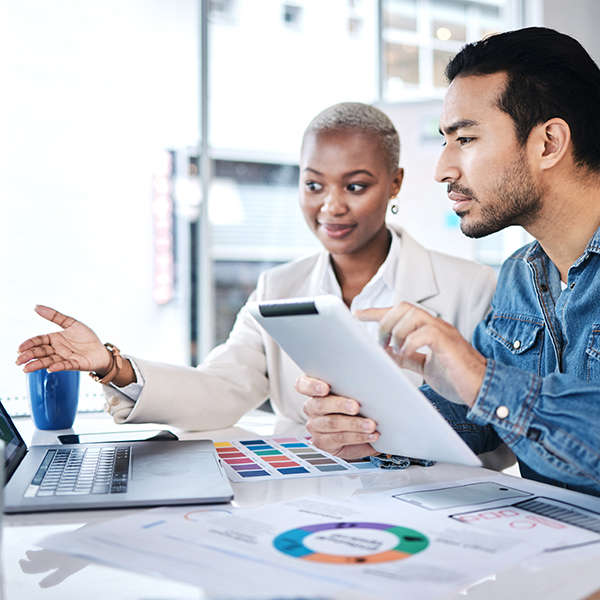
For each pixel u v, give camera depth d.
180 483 0.69
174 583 0.47
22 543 0.55
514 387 0.67
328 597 0.43
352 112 1.36
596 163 0.87
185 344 3.18
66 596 0.45
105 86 2.97
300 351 0.75
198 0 3.17
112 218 2.99
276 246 3.84
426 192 3.02
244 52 3.39
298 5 3.44
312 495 0.68
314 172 1.37
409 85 3.50
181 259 3.18
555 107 0.84
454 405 0.98
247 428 1.18
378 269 1.46
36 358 0.93
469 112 0.87
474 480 0.77
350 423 0.78
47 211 2.87
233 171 3.63
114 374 1.01
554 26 3.38
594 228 0.90
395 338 0.69
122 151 3.01
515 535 0.56
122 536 0.54
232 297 3.79
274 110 3.47
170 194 3.14
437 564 0.48
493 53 0.86
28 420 1.35
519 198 0.87
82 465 0.77
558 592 0.47
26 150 2.82
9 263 2.80
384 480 0.77
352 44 3.48
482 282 1.36
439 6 3.51
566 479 0.67
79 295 2.93
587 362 0.90
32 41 2.83
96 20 2.95
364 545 0.52
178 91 3.14
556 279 1.00
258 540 0.53
